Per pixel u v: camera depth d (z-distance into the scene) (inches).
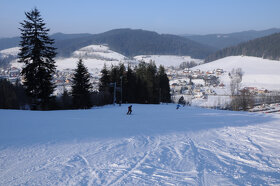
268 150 310.8
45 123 517.0
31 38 1145.4
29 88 1151.0
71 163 244.8
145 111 1014.4
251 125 555.8
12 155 269.9
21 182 196.1
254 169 236.2
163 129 476.4
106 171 223.3
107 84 2052.2
